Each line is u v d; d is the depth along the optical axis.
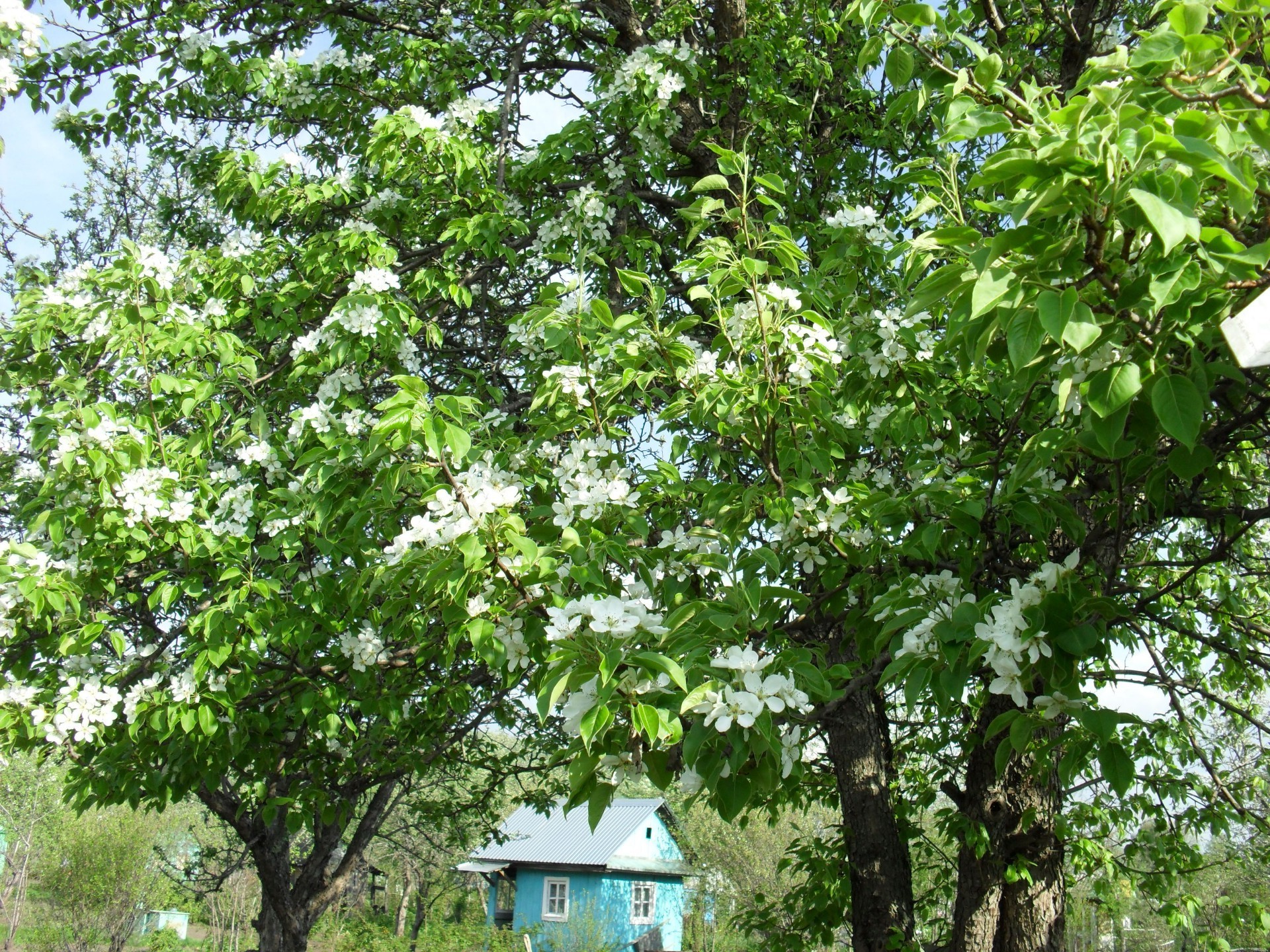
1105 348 2.12
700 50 6.04
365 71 5.80
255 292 4.82
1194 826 5.04
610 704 2.04
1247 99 1.95
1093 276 1.95
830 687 2.42
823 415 3.21
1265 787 5.27
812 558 3.22
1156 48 1.92
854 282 3.49
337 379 4.25
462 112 5.39
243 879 21.09
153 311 4.15
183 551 4.04
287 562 4.23
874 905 5.07
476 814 8.95
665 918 26.11
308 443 4.14
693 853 24.86
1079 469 3.14
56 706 3.85
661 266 6.25
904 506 2.92
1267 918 5.05
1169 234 1.55
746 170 2.96
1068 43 4.10
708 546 3.22
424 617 3.57
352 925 18.70
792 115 5.62
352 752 5.33
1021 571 3.03
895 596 2.62
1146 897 6.29
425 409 2.58
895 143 5.39
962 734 5.68
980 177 1.86
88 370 4.37
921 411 3.28
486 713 5.38
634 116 5.29
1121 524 2.78
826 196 5.74
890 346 3.23
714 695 2.10
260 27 6.52
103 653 4.56
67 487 3.73
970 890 4.40
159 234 8.69
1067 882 5.16
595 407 3.34
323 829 7.54
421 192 5.24
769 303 3.12
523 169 5.32
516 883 25.34
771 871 20.47
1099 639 2.24
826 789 6.59
